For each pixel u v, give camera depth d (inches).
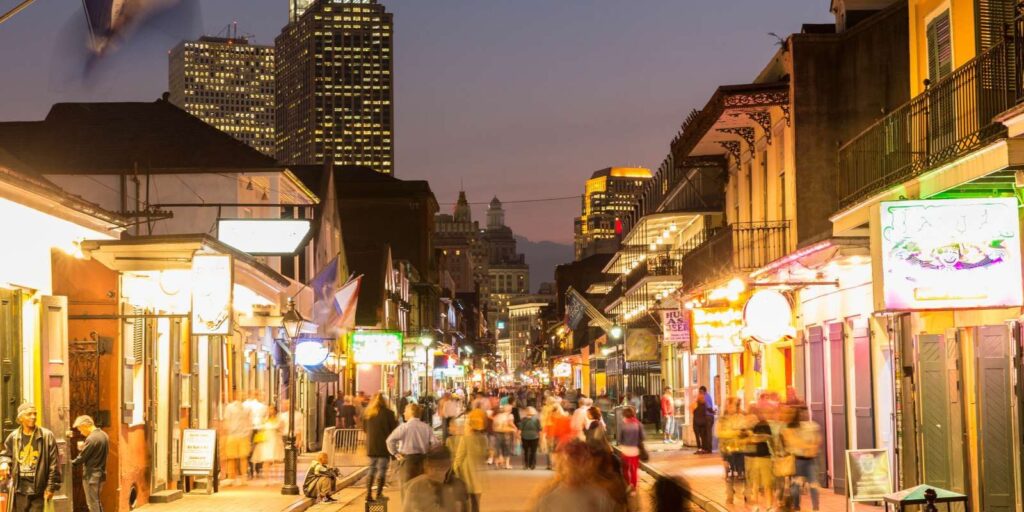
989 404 645.9
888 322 824.9
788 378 1180.5
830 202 1094.4
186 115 1585.9
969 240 578.2
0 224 629.0
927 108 661.3
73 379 773.3
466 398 3400.6
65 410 689.6
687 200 1902.1
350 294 1476.4
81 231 764.6
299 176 2213.3
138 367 856.9
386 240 3742.6
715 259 1288.1
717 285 1272.1
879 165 738.2
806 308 1061.8
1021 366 609.0
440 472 442.3
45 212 691.4
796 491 727.7
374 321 2559.1
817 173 1097.4
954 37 705.6
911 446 793.6
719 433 885.2
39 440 573.6
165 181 1504.7
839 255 826.2
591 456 371.6
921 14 775.1
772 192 1205.1
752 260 1170.6
